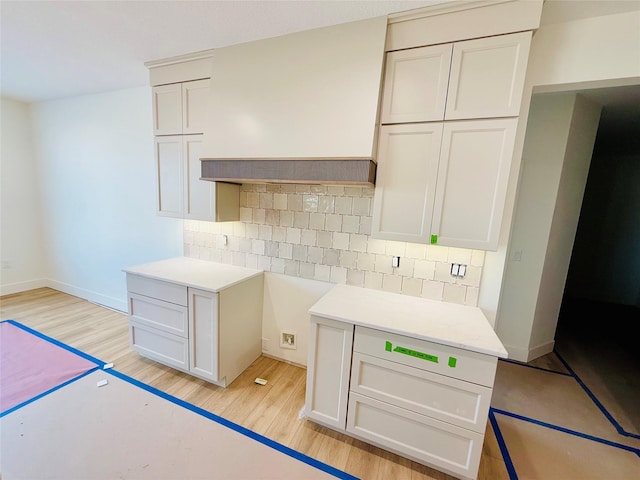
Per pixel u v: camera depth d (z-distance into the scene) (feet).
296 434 5.63
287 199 7.36
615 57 4.58
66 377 6.98
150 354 7.45
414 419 4.85
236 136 6.13
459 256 5.91
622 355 9.39
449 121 4.87
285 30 5.47
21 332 8.99
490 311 5.82
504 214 5.49
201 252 8.78
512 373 8.17
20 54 6.86
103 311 10.75
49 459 4.86
